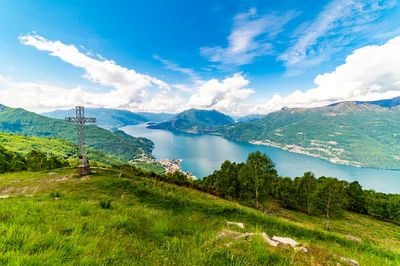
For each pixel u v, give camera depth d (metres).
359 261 6.53
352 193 50.44
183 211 16.33
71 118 26.14
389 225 40.91
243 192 36.12
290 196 43.97
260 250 4.45
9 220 5.27
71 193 19.16
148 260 4.20
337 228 32.72
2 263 2.66
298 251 4.88
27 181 23.92
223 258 4.22
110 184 22.89
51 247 3.54
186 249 5.11
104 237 5.03
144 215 9.50
